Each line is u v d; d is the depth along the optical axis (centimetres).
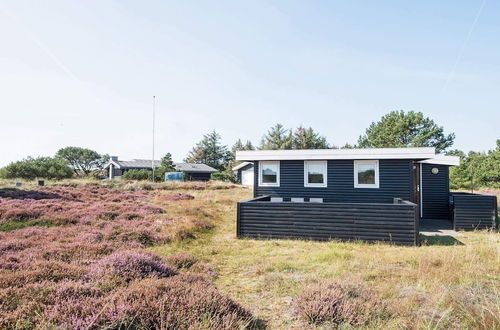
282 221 864
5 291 336
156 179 3919
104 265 462
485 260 604
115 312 300
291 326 335
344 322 331
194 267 563
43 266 451
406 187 1094
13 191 1714
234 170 4738
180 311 309
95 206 1286
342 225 820
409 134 3722
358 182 1156
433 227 1054
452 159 1239
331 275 510
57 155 6575
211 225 1057
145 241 786
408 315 351
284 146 5450
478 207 985
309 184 1216
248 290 459
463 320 338
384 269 547
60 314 292
